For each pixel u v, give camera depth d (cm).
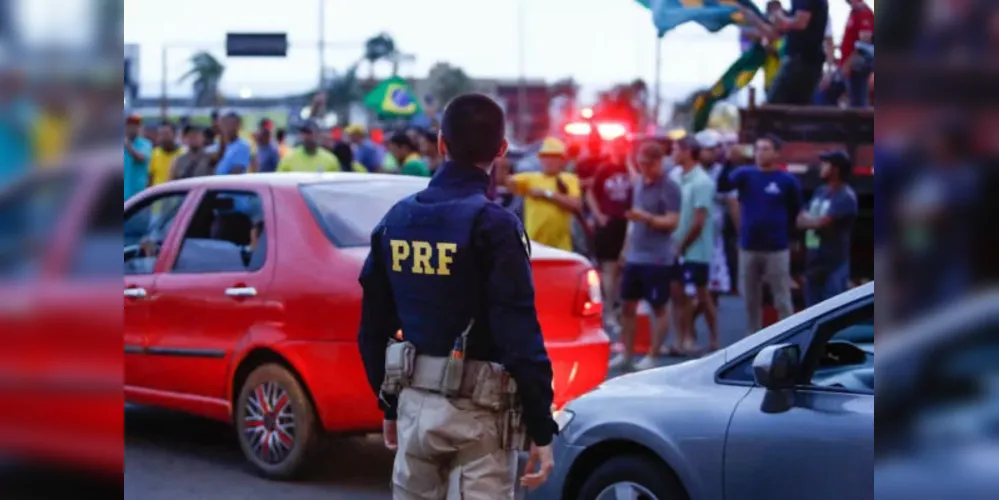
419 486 394
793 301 1260
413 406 388
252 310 719
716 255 1420
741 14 1266
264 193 752
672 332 1412
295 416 704
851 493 454
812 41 1359
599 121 1469
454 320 385
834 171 1105
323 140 1731
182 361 757
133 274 791
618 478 535
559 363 697
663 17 1266
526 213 1149
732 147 1384
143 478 730
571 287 712
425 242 389
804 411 476
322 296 690
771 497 478
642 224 1097
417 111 2731
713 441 498
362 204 746
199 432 865
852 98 1399
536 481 393
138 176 1526
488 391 382
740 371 516
